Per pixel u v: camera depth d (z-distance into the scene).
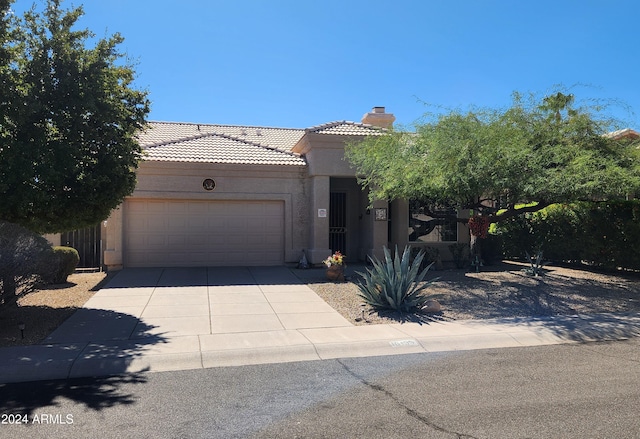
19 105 8.11
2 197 8.23
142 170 14.48
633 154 12.01
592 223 14.70
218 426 4.64
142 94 9.84
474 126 11.50
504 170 10.72
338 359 6.97
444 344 7.71
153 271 14.16
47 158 8.38
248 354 7.02
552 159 11.26
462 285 12.45
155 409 5.07
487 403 5.20
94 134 8.98
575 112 12.10
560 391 5.57
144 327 8.45
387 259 10.05
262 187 15.45
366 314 9.50
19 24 8.75
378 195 13.23
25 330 8.15
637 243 13.59
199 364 6.70
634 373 6.28
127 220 14.62
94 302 10.39
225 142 16.95
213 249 15.23
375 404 5.19
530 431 4.50
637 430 4.51
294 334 8.07
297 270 14.76
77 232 15.22
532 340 8.04
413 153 12.26
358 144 14.34
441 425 4.64
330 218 17.36
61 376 6.21
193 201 15.07
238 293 11.41
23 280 8.03
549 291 11.73
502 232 17.59
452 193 11.48
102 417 4.87
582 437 4.36
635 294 11.52
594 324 8.88
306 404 5.20
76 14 8.94
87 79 8.73
